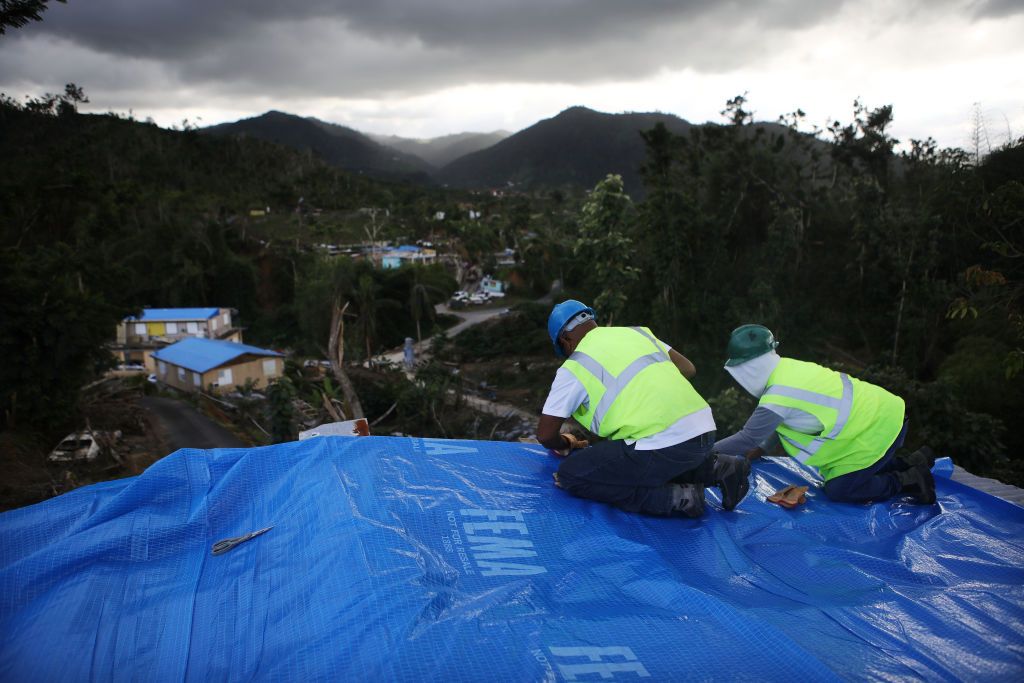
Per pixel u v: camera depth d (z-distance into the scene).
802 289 41.31
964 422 14.54
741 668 2.00
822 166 47.94
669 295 39.91
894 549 3.12
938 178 35.62
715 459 3.35
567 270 78.00
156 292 70.88
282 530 2.66
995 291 8.43
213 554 2.55
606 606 2.37
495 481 3.25
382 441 3.34
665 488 3.15
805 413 3.54
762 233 42.97
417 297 64.25
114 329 24.64
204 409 32.91
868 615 2.42
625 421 3.04
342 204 141.62
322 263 66.38
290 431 26.42
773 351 3.75
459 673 1.87
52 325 22.25
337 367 17.75
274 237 97.12
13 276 22.06
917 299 34.34
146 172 118.56
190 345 44.72
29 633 2.10
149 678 1.92
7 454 19.41
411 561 2.39
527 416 39.31
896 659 2.15
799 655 2.05
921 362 34.56
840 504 3.60
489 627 2.07
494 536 2.77
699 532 3.07
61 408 22.84
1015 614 2.47
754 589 2.67
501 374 50.50
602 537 2.84
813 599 2.57
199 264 72.62
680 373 3.22
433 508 2.86
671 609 2.36
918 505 3.60
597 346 3.17
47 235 31.84
